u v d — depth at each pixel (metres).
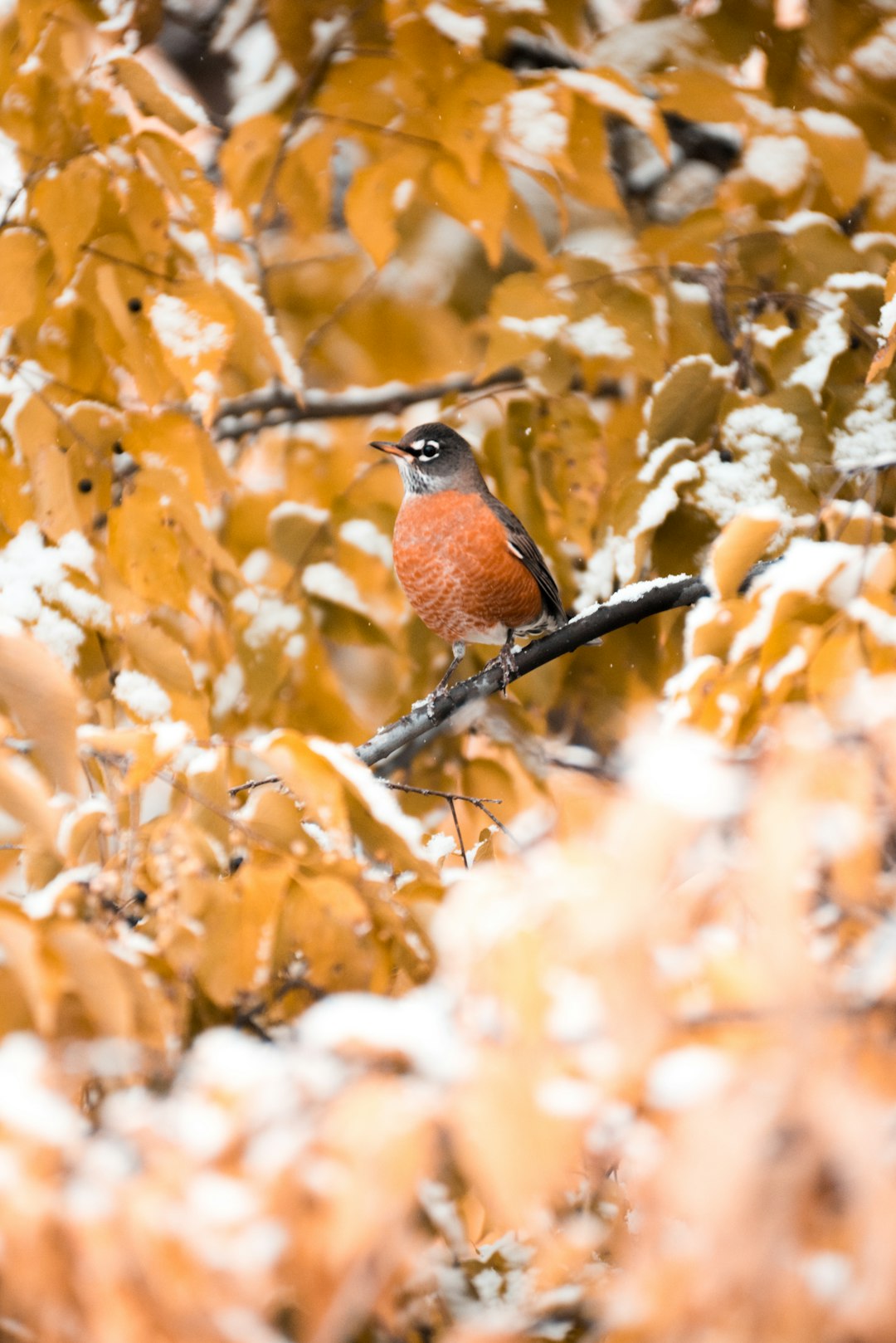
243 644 11.57
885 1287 2.54
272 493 14.05
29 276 7.89
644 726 4.84
